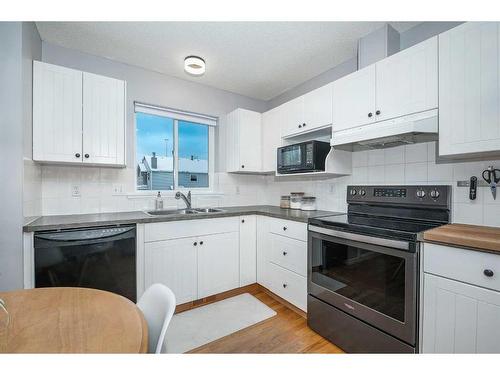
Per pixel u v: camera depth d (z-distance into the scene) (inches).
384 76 66.6
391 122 65.1
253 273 100.7
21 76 59.4
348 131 76.4
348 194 86.5
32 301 34.3
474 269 42.9
